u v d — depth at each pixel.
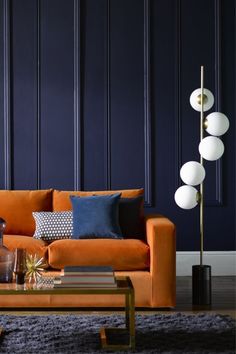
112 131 6.52
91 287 3.60
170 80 6.55
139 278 4.69
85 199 5.32
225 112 6.57
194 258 6.55
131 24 6.53
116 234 5.16
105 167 6.52
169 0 6.55
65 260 4.77
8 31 6.43
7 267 3.83
